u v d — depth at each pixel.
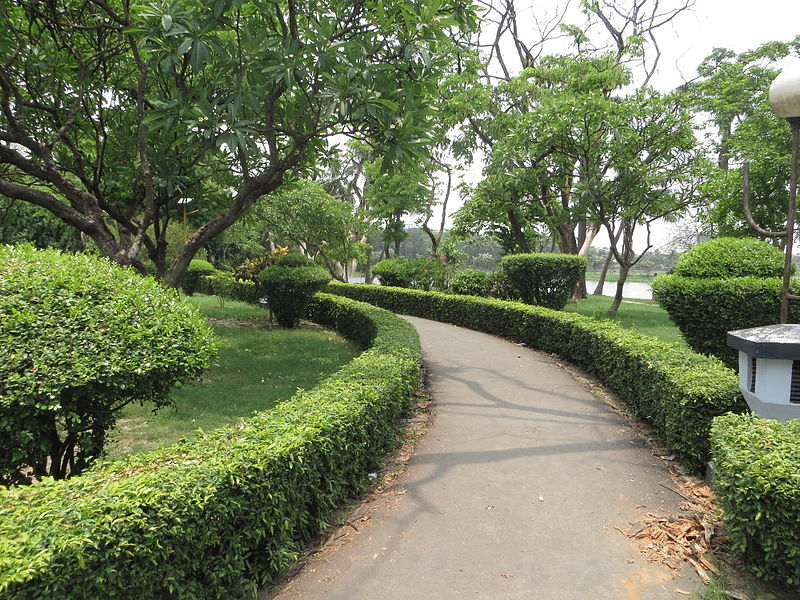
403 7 5.87
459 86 16.16
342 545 3.02
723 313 6.86
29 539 1.75
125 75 7.61
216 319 13.95
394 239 23.38
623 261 13.98
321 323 13.52
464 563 2.79
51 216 17.17
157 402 3.26
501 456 4.30
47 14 6.55
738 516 2.59
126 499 2.03
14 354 2.62
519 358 8.49
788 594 2.49
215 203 9.82
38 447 2.85
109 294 3.16
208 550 2.33
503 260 13.95
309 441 2.99
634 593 2.51
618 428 4.97
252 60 6.01
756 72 18.14
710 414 3.74
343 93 5.86
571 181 15.41
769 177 12.68
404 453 4.45
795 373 3.28
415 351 6.23
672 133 12.80
